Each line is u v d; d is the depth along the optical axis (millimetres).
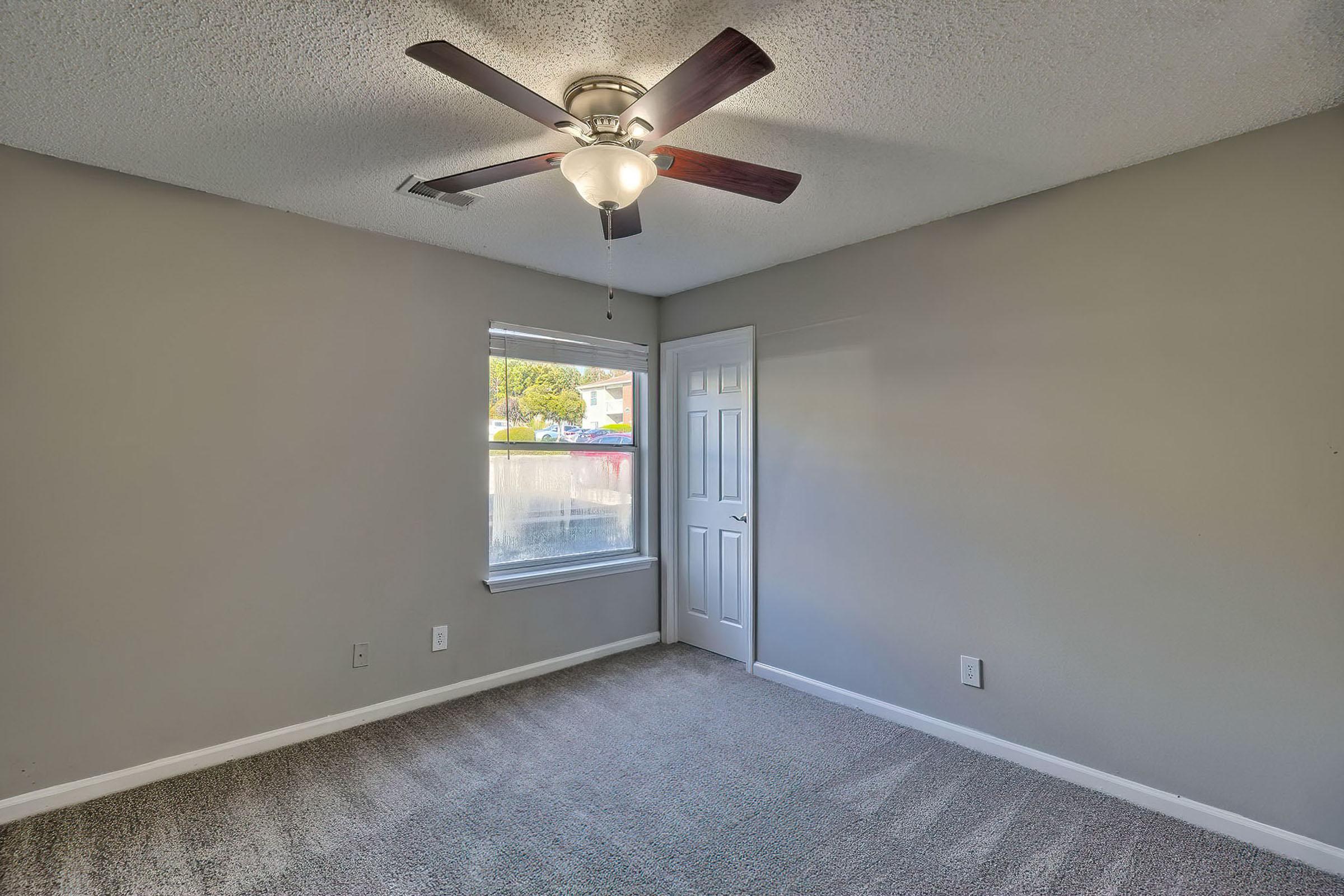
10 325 2086
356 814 2143
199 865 1875
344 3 1401
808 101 1823
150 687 2330
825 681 3156
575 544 3730
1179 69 1675
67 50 1557
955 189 2426
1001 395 2551
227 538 2494
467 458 3184
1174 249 2145
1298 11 1442
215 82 1709
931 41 1557
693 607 3984
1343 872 1845
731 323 3635
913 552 2824
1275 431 1964
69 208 2182
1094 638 2312
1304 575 1918
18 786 2098
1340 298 1862
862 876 1846
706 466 3891
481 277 3236
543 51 1596
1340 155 1862
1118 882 1818
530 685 3309
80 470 2201
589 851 1957
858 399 3027
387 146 2072
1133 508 2227
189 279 2410
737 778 2387
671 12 1448
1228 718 2041
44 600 2141
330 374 2750
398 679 2947
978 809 2188
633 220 2080
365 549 2850
